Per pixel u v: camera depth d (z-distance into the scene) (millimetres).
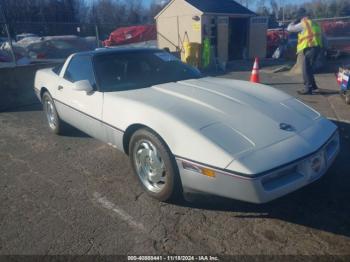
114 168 3984
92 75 3980
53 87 4863
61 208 3160
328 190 3217
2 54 11594
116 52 4289
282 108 3232
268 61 15820
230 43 17203
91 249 2576
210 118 2922
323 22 17062
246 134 2734
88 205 3188
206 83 3906
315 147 2736
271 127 2852
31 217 3035
